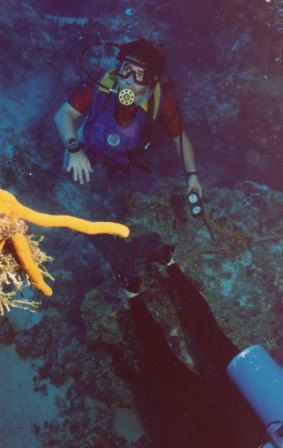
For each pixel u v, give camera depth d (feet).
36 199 8.89
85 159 5.63
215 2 11.19
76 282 7.69
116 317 6.80
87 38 12.78
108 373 6.76
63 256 7.96
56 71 11.11
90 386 6.71
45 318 7.22
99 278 7.72
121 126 5.66
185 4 13.07
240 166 10.58
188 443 5.46
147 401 6.58
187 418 5.51
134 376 6.70
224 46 11.19
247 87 9.82
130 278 5.93
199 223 8.06
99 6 15.10
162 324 6.93
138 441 6.33
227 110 10.44
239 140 10.44
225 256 7.66
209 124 11.07
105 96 5.62
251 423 5.39
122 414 6.70
